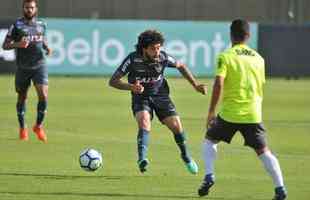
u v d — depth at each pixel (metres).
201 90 38.56
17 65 51.25
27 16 50.69
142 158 37.31
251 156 47.41
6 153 47.03
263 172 41.84
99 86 95.44
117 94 87.12
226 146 51.59
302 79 107.69
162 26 106.00
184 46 106.44
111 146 50.81
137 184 37.88
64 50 105.12
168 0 122.38
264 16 123.50
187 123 64.00
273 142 54.53
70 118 65.56
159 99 38.78
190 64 106.75
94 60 105.69
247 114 32.97
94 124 62.03
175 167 43.06
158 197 34.78
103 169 42.03
